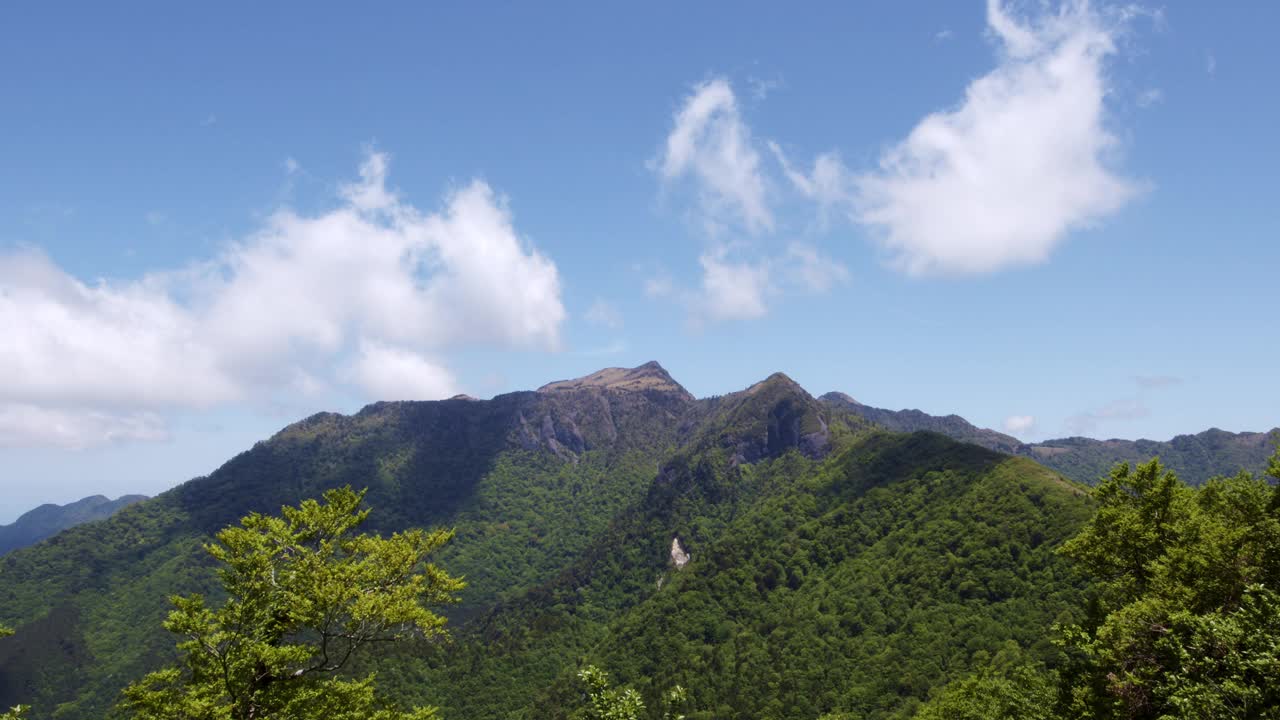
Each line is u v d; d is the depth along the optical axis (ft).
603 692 69.62
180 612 79.77
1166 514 106.83
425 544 97.86
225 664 77.61
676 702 70.54
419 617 87.40
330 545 90.43
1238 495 103.19
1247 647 66.69
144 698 74.74
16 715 75.20
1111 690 84.43
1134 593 106.83
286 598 84.64
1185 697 66.23
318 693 81.15
